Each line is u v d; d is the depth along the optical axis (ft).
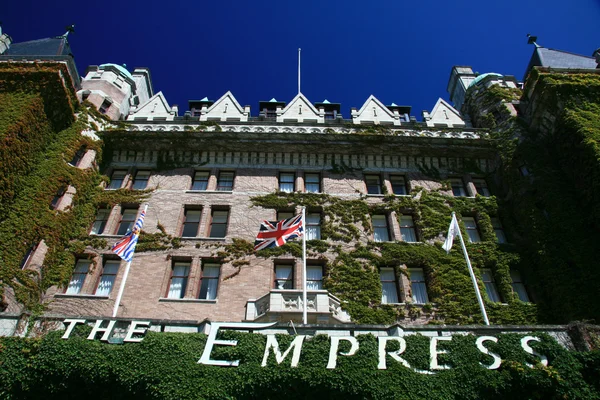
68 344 59.62
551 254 89.10
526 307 86.28
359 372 57.11
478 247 96.07
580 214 90.53
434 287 89.20
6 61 106.42
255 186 107.24
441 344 60.80
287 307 73.36
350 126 120.16
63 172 96.94
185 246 94.02
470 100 132.05
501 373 57.41
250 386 56.39
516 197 102.83
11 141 86.43
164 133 111.96
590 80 103.09
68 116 105.09
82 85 121.60
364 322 83.30
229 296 86.38
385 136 112.37
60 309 82.69
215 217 102.01
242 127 119.14
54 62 102.01
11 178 86.17
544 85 104.47
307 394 56.34
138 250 93.45
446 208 103.91
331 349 59.11
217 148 113.19
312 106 127.85
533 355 59.21
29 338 60.49
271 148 112.78
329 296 77.30
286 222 79.66
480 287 89.51
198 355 59.36
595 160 88.63
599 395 55.42
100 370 57.52
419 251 94.79
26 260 83.87
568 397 55.21
